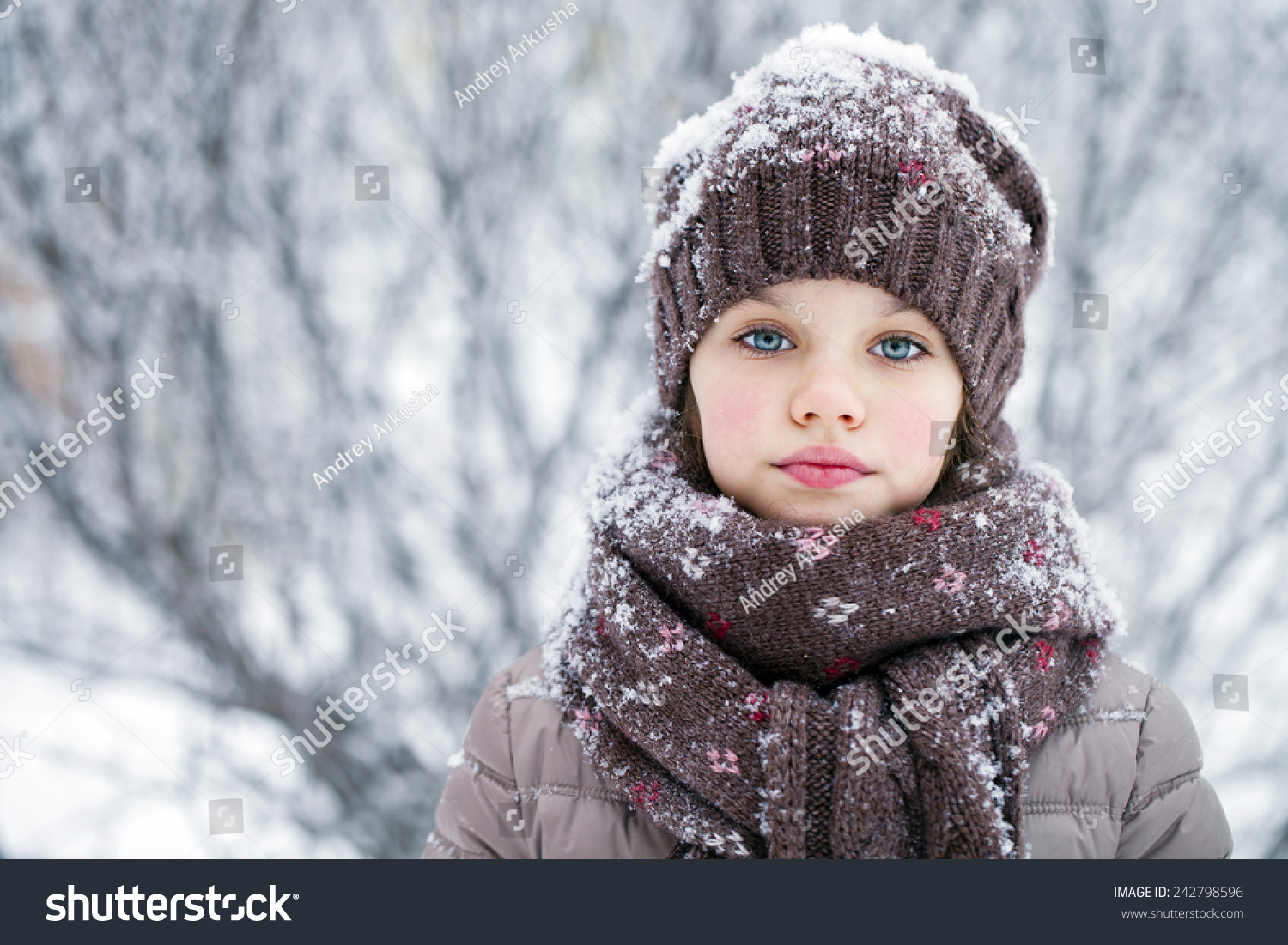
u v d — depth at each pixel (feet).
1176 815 6.22
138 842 7.97
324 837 8.30
